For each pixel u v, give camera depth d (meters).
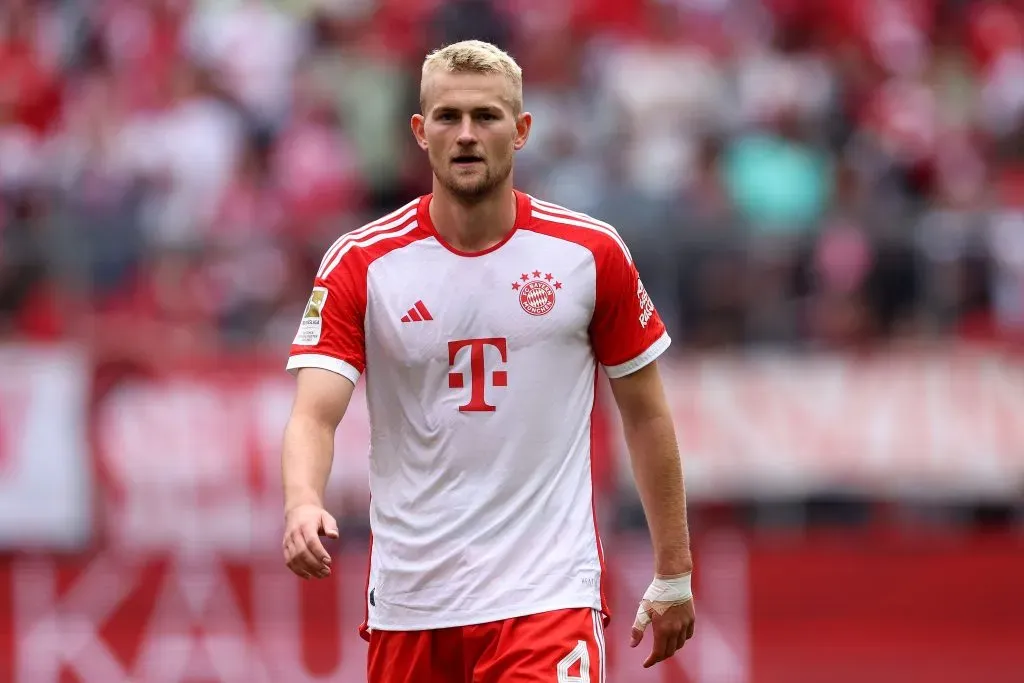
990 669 34.53
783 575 34.62
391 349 15.59
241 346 34.34
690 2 48.50
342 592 33.75
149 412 34.12
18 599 33.94
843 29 49.19
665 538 16.31
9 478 34.06
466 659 15.67
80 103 44.03
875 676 34.53
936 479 34.81
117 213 36.88
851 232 35.25
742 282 34.75
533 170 40.03
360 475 33.97
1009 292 35.31
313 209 40.19
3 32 46.19
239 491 33.94
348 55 44.66
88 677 33.75
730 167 40.34
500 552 15.54
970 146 45.47
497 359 15.57
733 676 34.34
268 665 33.62
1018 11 51.44
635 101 43.41
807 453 34.72
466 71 15.13
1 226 34.88
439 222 15.70
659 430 16.22
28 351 34.22
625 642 33.53
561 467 15.77
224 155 41.50
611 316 15.95
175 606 33.84
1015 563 34.91
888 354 34.94
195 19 46.50
